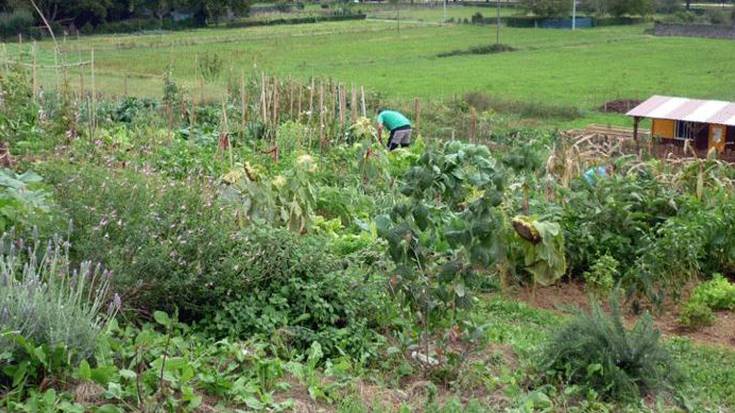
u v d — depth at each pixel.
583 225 11.59
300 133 17.50
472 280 7.68
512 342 8.70
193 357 6.81
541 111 37.94
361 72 55.75
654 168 13.98
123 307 7.25
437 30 93.81
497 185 8.48
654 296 10.63
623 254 11.49
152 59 55.50
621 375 7.46
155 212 7.80
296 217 10.92
